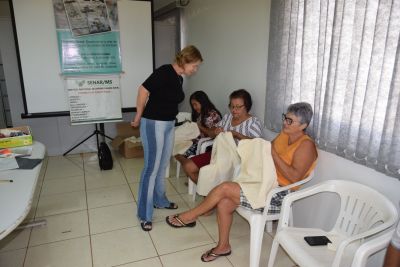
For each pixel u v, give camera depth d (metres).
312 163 1.77
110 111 3.58
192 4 3.83
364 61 1.51
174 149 2.93
